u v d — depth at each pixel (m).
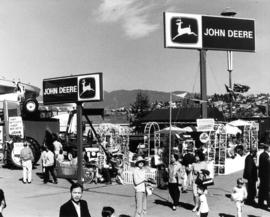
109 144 27.56
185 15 26.80
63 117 41.78
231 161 23.75
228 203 15.12
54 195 17.11
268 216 13.02
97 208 14.39
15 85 36.41
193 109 50.28
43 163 20.36
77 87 18.78
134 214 12.86
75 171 21.45
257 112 53.62
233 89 37.28
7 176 22.70
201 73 26.61
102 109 21.69
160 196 16.67
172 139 26.84
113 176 21.08
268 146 14.12
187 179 17.83
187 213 13.65
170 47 26.45
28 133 32.72
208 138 22.28
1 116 32.44
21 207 14.53
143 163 12.36
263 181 14.06
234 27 27.78
